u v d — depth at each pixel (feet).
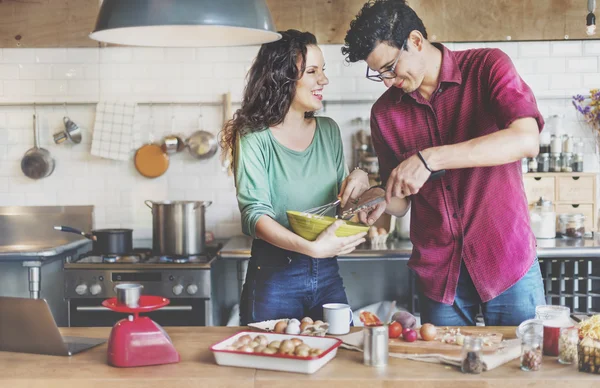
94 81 16.93
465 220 8.81
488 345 7.35
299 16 16.71
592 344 6.81
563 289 14.94
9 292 16.74
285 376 6.77
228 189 17.15
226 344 7.41
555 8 16.63
